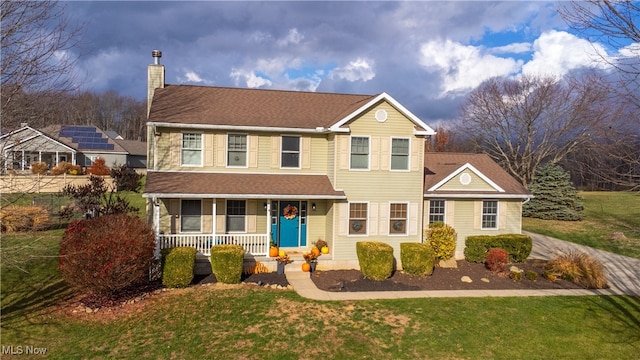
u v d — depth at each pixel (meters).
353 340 11.22
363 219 18.38
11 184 15.66
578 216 33.22
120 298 13.62
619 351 11.27
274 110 20.28
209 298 13.83
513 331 12.18
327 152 19.52
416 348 10.97
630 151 10.45
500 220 20.92
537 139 43.81
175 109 18.86
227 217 18.86
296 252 18.89
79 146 49.56
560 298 14.99
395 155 18.62
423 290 15.52
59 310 12.72
